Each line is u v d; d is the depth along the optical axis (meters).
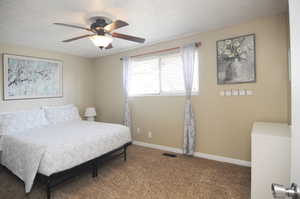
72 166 2.04
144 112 3.75
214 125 2.87
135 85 3.88
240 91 2.60
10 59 3.25
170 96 3.35
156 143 3.60
